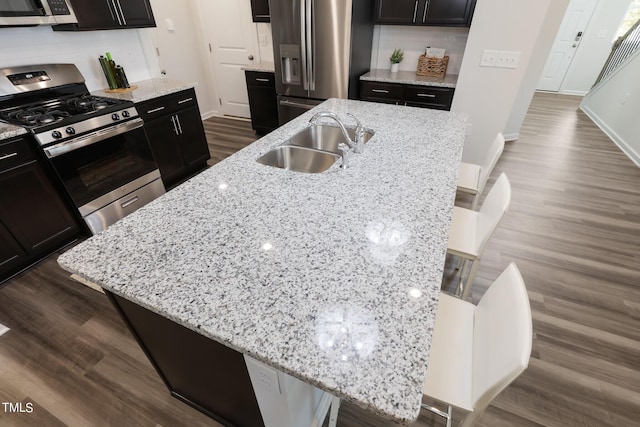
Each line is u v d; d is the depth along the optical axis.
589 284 1.99
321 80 3.30
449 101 3.10
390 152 1.56
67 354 1.60
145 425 1.33
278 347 0.65
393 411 0.55
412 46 3.45
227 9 4.21
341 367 0.61
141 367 1.55
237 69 4.65
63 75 2.47
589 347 1.62
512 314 0.84
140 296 0.77
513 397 1.41
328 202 1.15
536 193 2.97
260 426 1.19
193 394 1.29
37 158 1.97
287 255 0.89
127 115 2.38
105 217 2.40
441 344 1.02
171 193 1.22
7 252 1.96
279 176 1.34
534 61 3.63
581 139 4.20
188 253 0.91
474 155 3.31
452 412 1.37
